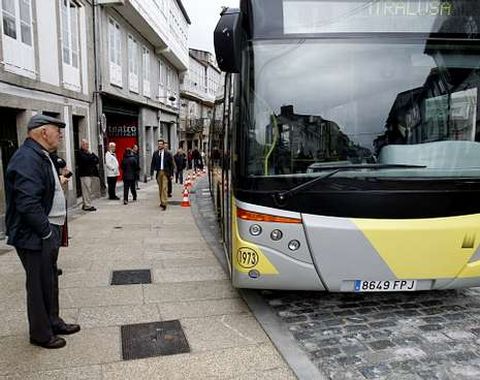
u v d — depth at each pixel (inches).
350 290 160.9
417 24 163.2
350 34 161.9
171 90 1202.6
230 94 211.9
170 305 189.5
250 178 159.0
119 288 210.7
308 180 156.9
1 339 155.4
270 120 160.1
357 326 168.7
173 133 1242.6
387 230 155.1
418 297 197.9
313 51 161.5
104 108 671.1
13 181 135.3
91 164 460.8
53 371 134.6
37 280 143.1
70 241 313.3
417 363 140.5
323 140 159.9
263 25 161.6
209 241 311.9
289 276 160.1
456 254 159.2
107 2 603.8
